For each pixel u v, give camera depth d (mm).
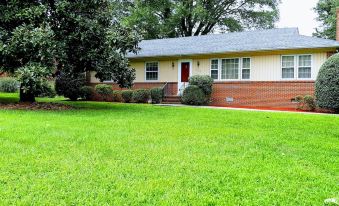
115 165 4273
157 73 20375
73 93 20156
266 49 16344
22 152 4824
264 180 3844
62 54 11656
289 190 3512
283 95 16516
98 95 20641
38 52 11008
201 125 8344
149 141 5965
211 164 4469
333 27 32375
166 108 13875
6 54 11281
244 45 17641
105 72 13219
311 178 3959
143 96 18906
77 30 12258
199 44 19953
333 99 13273
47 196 3160
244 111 13016
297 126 8570
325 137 6941
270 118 10273
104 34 12250
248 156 5027
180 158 4746
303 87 16000
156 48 21031
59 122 8188
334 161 4852
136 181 3664
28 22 11977
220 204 3086
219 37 20531
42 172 3906
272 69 16828
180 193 3332
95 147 5293
